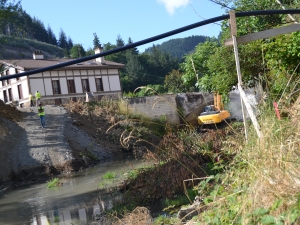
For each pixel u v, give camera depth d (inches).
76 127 1089.4
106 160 953.5
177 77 1939.0
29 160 843.4
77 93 1667.1
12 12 784.3
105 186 528.7
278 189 122.1
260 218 122.8
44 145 914.1
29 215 427.5
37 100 1266.0
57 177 769.6
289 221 110.8
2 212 466.9
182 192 362.6
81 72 1696.6
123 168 697.6
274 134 139.4
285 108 156.0
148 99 1339.8
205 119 968.3
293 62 402.3
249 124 194.2
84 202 447.8
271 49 421.7
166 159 397.1
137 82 2674.7
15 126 1014.4
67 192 550.0
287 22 424.5
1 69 957.8
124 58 2947.8
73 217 379.2
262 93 175.5
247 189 139.9
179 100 1343.5
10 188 705.6
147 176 414.0
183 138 379.9
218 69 604.4
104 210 376.8
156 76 2832.2
